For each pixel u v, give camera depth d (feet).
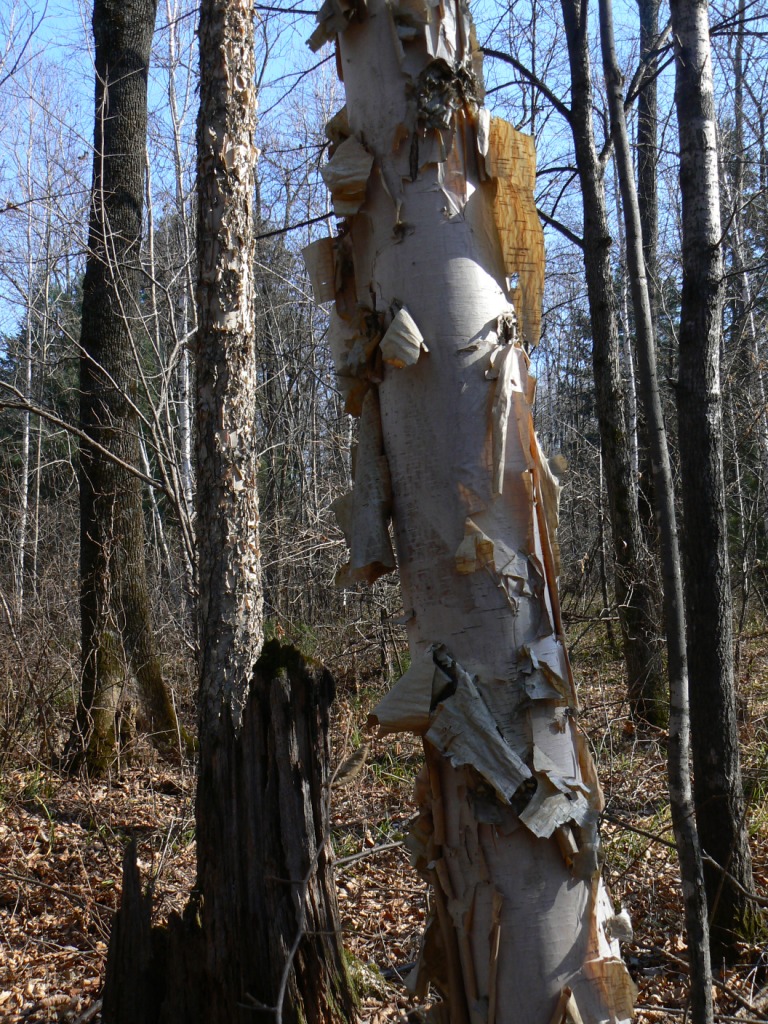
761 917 13.42
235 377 17.81
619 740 22.35
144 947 9.77
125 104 28.73
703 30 13.51
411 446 6.63
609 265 28.35
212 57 18.25
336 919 9.65
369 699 28.99
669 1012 10.89
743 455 36.35
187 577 27.27
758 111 37.73
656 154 37.04
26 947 14.65
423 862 6.62
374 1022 11.04
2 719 23.76
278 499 42.65
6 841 19.22
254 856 9.28
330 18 7.06
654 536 31.48
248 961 9.20
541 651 6.38
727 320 39.09
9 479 46.19
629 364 47.37
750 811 18.08
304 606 37.37
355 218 7.03
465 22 6.91
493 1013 6.12
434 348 6.59
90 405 28.12
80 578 27.81
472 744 6.21
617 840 15.67
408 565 6.66
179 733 26.91
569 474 45.21
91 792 22.89
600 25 9.14
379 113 6.86
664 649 26.48
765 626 32.53
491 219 6.94
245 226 18.29
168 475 26.63
